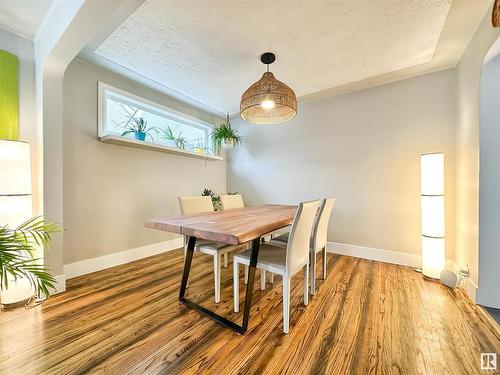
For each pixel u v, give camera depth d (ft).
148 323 5.03
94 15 4.71
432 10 5.40
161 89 10.11
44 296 6.10
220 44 6.82
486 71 5.68
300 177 11.55
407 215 8.91
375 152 9.57
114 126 9.16
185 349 4.23
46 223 6.23
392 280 7.36
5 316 5.23
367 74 8.61
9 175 5.38
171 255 10.12
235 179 14.01
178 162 11.46
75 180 7.68
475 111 6.10
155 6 5.36
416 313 5.40
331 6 5.32
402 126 9.00
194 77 8.96
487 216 5.67
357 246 9.96
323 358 4.02
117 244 8.86
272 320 5.18
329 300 6.08
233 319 5.24
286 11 5.49
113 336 4.58
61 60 6.22
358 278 7.55
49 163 6.39
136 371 3.73
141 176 9.77
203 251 6.32
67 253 7.47
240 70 8.38
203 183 12.84
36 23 6.07
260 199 13.00
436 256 7.28
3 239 4.49
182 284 6.06
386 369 3.77
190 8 5.43
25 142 5.70
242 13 5.57
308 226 5.58
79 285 6.94
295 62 7.77
